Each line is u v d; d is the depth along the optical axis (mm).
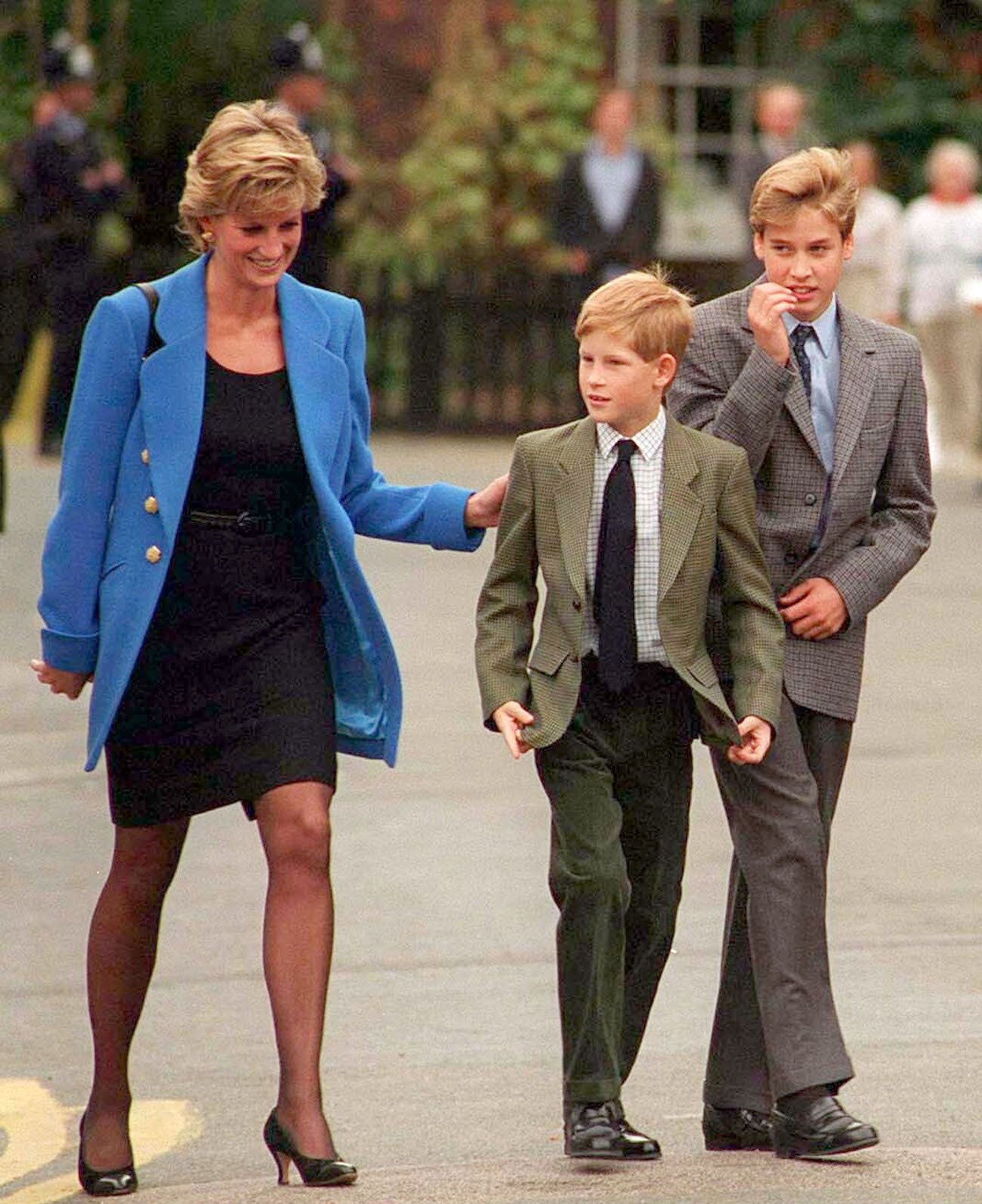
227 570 19500
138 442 19469
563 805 19484
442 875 29875
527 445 19781
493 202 78125
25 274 68875
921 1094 22109
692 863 30250
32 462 64062
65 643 19734
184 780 19609
